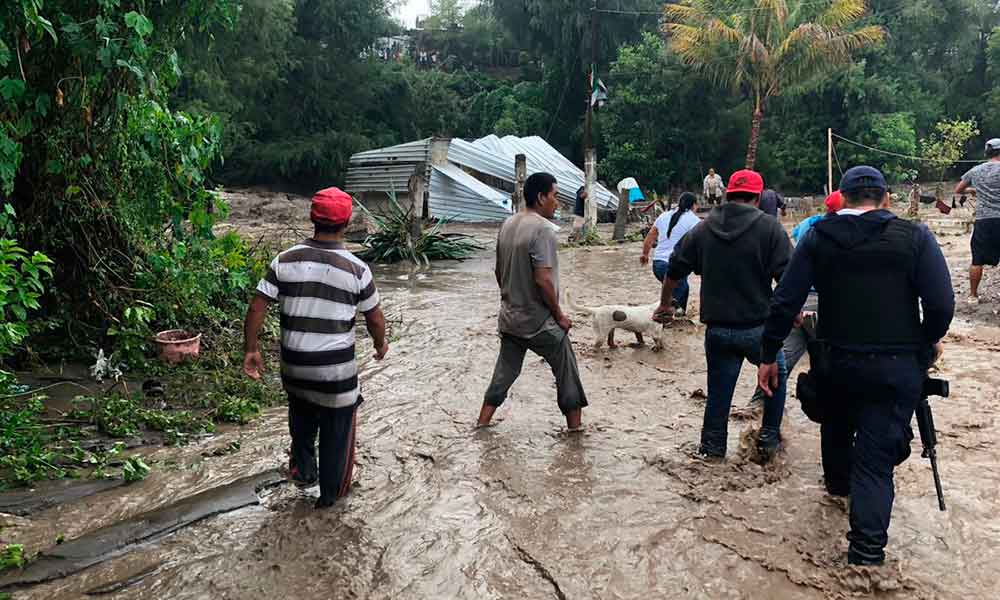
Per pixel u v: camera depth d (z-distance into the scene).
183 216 7.29
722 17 27.12
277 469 4.84
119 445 5.04
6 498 4.37
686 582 3.55
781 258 4.56
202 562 3.73
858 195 3.70
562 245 18.75
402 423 5.73
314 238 4.18
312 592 3.49
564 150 41.31
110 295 7.03
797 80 26.69
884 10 42.28
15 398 5.71
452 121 41.75
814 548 3.79
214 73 28.64
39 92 6.17
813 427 5.54
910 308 3.55
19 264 6.57
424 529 4.07
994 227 9.03
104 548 3.81
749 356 4.76
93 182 6.86
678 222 8.47
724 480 4.57
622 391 6.52
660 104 36.31
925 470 4.67
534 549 3.86
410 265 15.36
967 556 3.68
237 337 7.52
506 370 5.50
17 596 3.43
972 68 44.00
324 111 35.91
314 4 35.56
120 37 6.26
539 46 42.59
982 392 6.19
